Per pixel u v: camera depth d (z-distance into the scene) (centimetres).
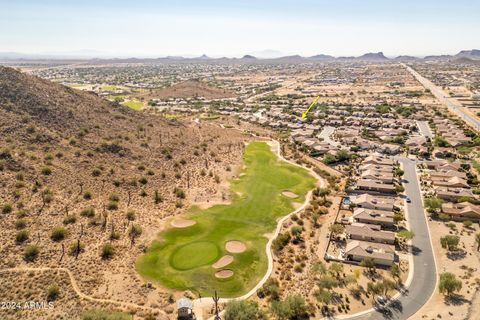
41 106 11650
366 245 7175
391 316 5478
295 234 7812
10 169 8494
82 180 9150
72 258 6512
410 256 7081
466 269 6569
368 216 8412
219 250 7288
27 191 8075
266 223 8450
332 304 5759
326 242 7638
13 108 10906
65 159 9719
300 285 6272
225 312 5338
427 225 8294
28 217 7338
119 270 6456
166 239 7606
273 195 10025
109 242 7194
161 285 6191
